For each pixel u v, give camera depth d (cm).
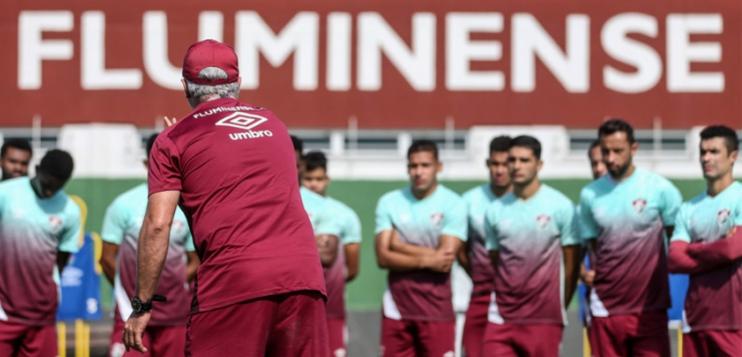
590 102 4966
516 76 4962
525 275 2817
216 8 4919
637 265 2662
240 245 1622
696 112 4978
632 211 2656
